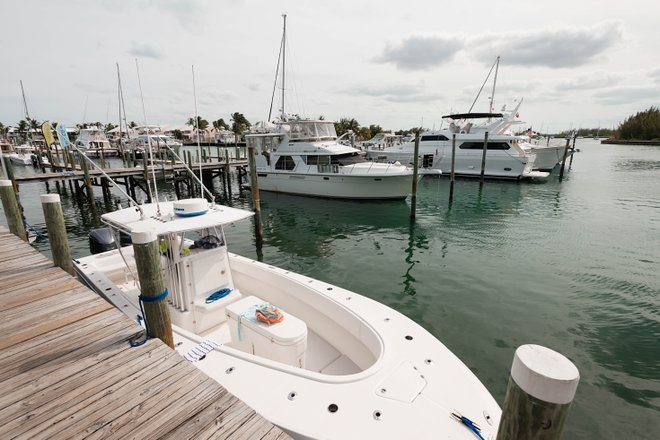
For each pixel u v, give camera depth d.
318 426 2.08
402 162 26.44
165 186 25.59
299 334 3.09
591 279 7.61
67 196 21.62
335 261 9.15
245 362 2.64
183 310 4.02
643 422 3.76
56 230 4.28
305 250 10.23
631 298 6.67
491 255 9.38
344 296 3.83
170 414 1.95
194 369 2.35
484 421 2.16
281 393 2.33
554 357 1.32
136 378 2.26
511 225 12.80
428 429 2.07
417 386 2.40
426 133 26.08
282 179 18.52
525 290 7.08
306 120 17.23
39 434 1.82
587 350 5.05
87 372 2.32
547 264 8.60
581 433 3.63
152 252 2.57
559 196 18.64
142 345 2.62
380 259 9.23
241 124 69.38
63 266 4.41
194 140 65.12
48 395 2.11
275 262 9.21
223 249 4.33
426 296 6.88
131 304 3.83
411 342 2.94
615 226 12.41
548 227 12.42
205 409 1.99
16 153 45.94
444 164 25.19
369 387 2.37
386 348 2.81
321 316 4.00
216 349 2.81
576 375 1.23
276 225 13.37
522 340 5.31
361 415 2.15
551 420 1.28
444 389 2.40
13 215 6.15
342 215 14.72
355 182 16.30
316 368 3.56
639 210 14.99
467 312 6.20
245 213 4.23
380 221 13.70
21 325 2.92
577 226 12.48
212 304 4.09
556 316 6.02
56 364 2.40
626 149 70.06
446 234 11.70
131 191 20.77
